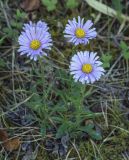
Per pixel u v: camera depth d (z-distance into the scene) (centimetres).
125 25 65
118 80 59
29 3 65
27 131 53
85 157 52
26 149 53
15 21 62
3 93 56
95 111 56
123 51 60
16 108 55
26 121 54
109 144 54
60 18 64
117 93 58
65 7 65
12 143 53
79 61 48
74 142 53
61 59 60
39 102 52
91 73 48
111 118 56
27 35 49
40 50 48
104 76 59
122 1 67
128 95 58
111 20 65
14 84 58
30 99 55
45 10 65
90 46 62
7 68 59
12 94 57
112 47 63
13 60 59
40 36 48
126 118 56
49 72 58
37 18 64
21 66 59
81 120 53
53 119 53
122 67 61
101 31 64
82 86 50
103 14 66
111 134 55
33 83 58
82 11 66
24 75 58
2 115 54
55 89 56
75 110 54
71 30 50
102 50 62
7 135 53
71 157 52
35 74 58
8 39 61
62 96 53
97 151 53
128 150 54
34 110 54
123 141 54
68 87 54
